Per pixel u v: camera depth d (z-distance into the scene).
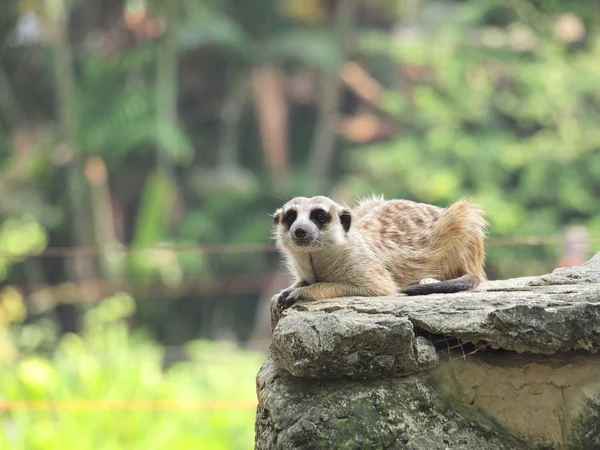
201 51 22.52
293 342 4.24
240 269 21.58
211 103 23.89
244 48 21.88
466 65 19.67
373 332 4.16
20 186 20.28
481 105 19.83
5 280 20.48
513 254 16.98
